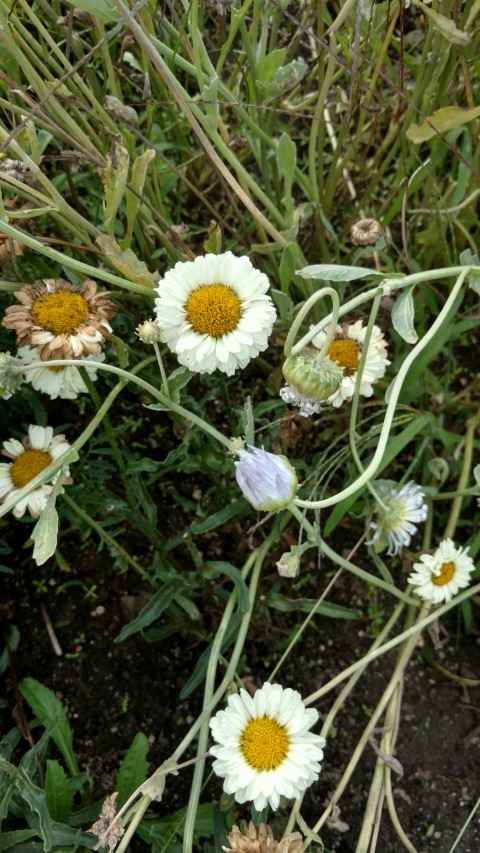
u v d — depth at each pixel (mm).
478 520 441
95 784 400
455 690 428
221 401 474
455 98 440
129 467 363
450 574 378
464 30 373
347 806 403
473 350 494
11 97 372
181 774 404
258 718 305
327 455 449
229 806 361
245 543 432
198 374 445
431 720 422
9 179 308
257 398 471
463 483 424
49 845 304
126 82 480
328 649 435
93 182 464
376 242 426
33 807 311
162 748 410
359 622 441
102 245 318
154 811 394
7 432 435
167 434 465
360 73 389
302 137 493
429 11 320
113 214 314
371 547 437
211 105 336
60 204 333
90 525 398
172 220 498
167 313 305
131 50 444
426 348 416
